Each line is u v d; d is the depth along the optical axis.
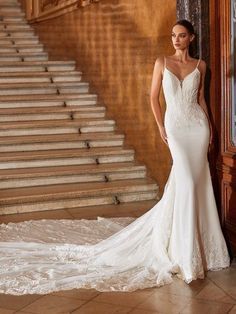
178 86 4.97
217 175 5.46
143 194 7.78
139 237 5.19
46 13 11.51
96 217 6.93
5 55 11.02
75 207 7.43
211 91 5.41
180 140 4.94
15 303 4.29
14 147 8.43
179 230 4.86
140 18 7.99
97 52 9.62
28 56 11.28
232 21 5.08
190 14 5.39
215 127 5.41
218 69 5.30
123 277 4.79
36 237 6.07
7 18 12.64
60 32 11.05
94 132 9.13
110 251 5.21
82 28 10.09
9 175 7.64
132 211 7.20
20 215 7.07
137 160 8.51
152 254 5.04
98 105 9.79
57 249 5.57
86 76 10.23
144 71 8.03
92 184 7.87
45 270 5.00
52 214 7.09
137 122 8.41
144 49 7.96
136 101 8.38
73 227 6.44
